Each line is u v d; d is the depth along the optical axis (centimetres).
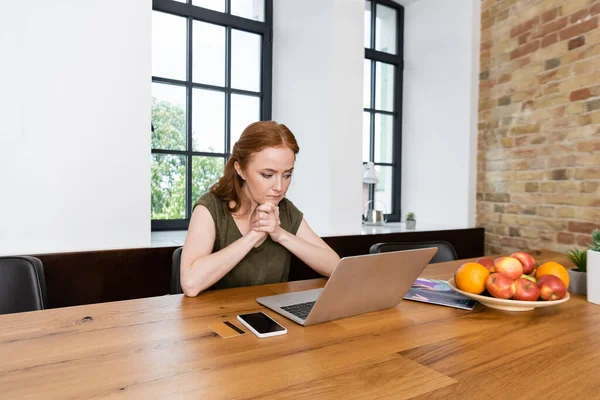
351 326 87
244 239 120
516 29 264
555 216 245
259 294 112
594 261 108
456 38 298
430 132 320
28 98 162
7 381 59
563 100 238
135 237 183
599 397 58
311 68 254
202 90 265
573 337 83
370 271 88
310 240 148
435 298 109
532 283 97
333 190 244
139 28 181
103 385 58
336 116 244
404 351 74
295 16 267
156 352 71
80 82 170
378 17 332
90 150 173
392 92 343
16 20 159
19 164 162
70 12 168
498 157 280
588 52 224
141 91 182
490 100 284
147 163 185
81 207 172
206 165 270
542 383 62
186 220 262
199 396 56
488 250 289
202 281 111
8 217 161
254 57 282
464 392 59
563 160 239
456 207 301
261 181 122
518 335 83
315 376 63
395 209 344
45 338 76
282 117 279
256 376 62
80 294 168
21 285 120
